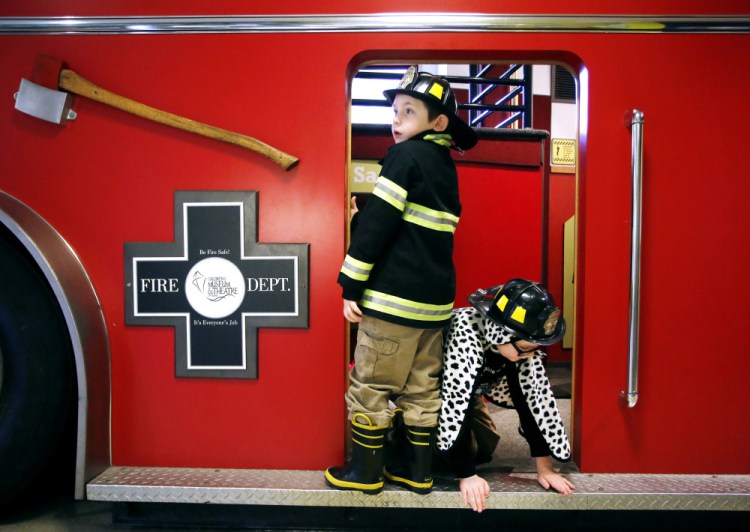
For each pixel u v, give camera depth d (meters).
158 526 1.81
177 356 1.82
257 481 1.74
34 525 1.81
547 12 1.75
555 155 3.82
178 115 1.81
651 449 1.81
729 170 1.77
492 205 2.96
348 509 1.79
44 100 1.81
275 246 1.79
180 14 1.79
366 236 1.49
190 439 1.85
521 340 1.57
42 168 1.83
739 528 1.80
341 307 1.80
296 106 1.79
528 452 2.09
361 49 1.77
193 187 1.82
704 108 1.76
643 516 1.80
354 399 1.66
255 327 1.81
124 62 1.81
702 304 1.79
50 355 1.78
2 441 1.72
